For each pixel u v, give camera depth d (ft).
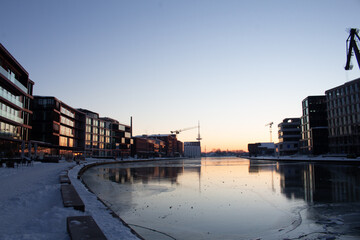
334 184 87.25
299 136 487.20
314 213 48.62
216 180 105.50
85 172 143.74
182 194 70.49
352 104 294.05
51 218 28.27
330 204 55.93
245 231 39.01
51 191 47.29
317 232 37.78
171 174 135.23
